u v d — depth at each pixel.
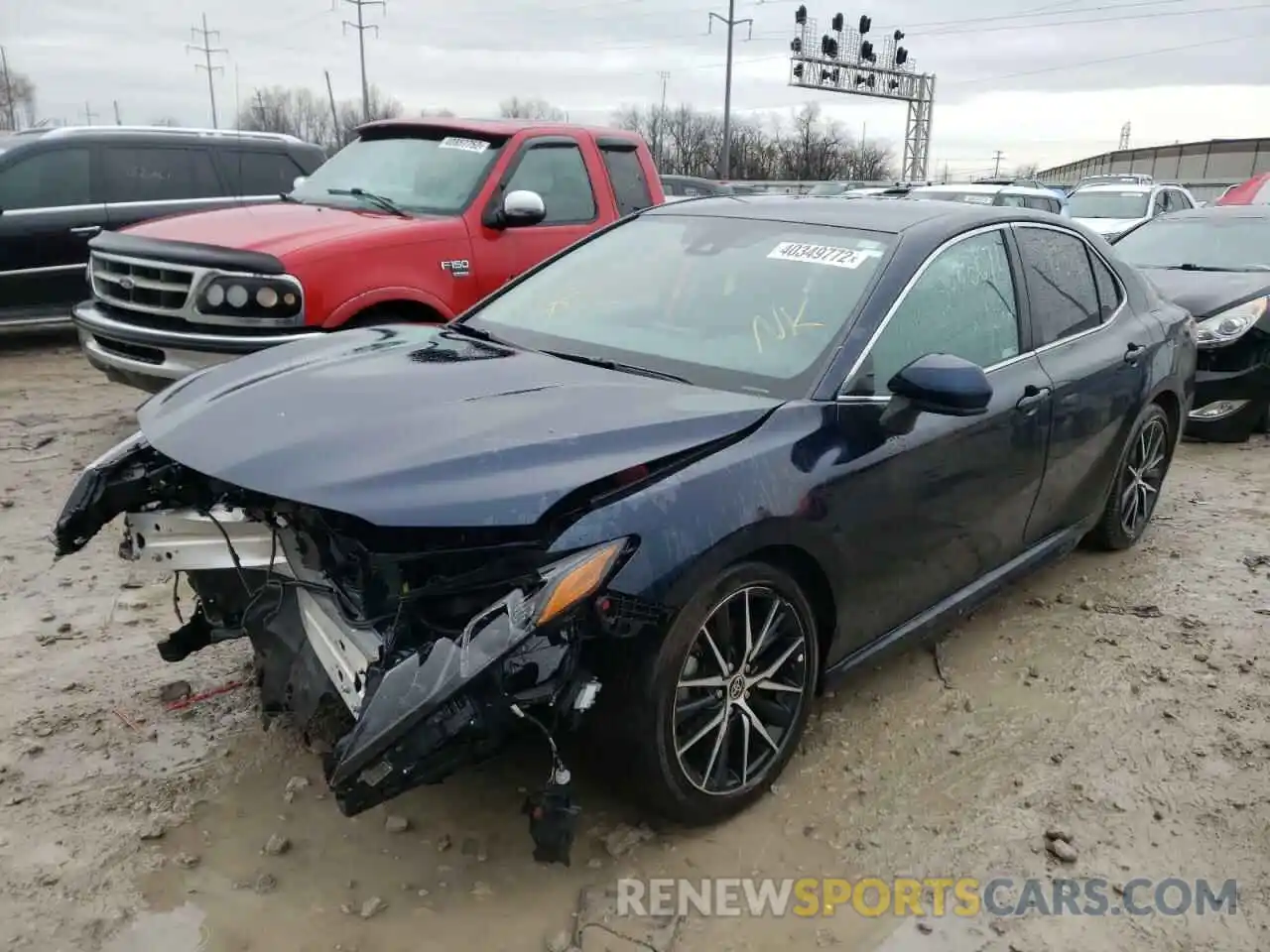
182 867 2.75
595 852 2.87
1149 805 3.18
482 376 3.17
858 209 3.94
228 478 2.60
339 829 2.92
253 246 5.49
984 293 3.81
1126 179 27.19
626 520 2.57
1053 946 2.62
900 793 3.19
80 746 3.24
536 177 6.60
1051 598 4.63
